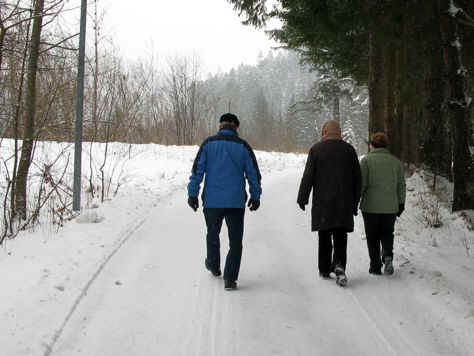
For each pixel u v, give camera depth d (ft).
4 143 46.88
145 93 41.73
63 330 12.87
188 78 96.78
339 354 12.14
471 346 12.48
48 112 27.40
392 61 35.32
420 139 32.81
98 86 36.63
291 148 120.37
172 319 13.91
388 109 35.78
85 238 21.90
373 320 14.23
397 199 18.62
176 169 48.73
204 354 11.89
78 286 15.83
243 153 16.87
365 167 18.63
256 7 29.91
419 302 15.56
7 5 23.24
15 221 25.76
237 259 16.47
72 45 28.68
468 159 25.64
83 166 44.57
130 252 20.29
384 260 18.48
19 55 25.95
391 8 28.35
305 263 19.94
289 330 13.44
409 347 12.54
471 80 31.04
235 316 14.25
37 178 36.73
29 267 17.52
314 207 17.47
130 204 30.86
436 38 29.63
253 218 28.81
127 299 15.28
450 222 25.38
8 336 12.06
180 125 94.32
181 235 23.71
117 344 12.30
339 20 29.32
